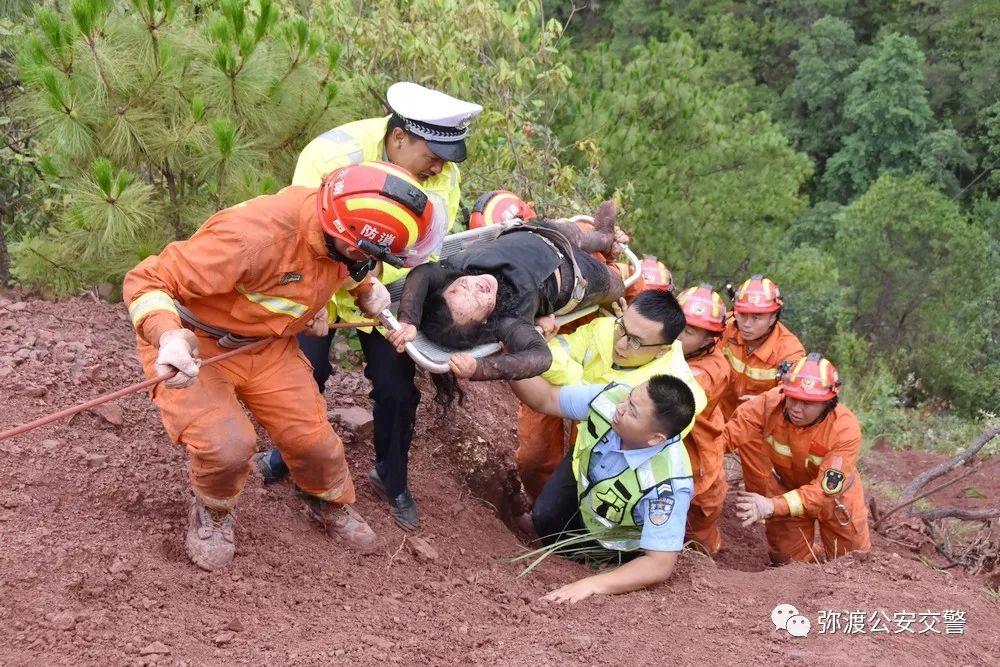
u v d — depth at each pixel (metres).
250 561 3.83
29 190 7.58
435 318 4.10
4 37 7.32
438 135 3.99
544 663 3.29
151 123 5.41
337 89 5.83
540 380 4.47
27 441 4.09
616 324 4.59
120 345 5.22
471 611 3.82
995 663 3.67
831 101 49.47
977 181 48.22
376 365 4.26
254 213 3.22
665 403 3.97
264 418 3.72
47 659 2.98
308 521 4.27
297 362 3.73
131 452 4.26
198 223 5.66
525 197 8.29
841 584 4.22
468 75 8.16
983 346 24.45
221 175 5.52
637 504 4.24
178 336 3.07
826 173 48.00
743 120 17.39
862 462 11.09
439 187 4.31
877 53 48.88
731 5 52.69
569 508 4.89
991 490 10.41
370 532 4.24
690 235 16.06
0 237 6.76
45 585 3.30
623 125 13.67
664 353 4.66
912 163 46.12
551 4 34.84
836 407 5.73
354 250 3.22
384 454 4.49
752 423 5.89
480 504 5.34
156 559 3.63
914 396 23.59
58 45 5.14
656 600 4.02
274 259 3.24
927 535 7.35
